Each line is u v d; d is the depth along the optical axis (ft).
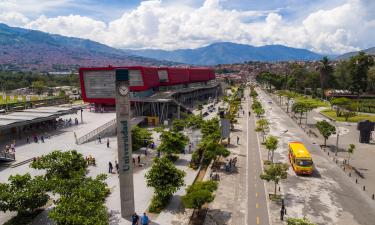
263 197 137.59
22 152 198.18
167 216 116.98
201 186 120.47
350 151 190.60
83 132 255.91
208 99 556.51
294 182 157.58
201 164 181.98
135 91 345.92
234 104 440.04
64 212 88.99
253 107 426.10
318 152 218.18
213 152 175.83
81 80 357.20
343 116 365.81
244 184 152.87
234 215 119.75
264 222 114.73
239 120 358.84
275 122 346.13
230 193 141.38
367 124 245.04
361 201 135.44
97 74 351.05
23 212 113.19
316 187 150.92
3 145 214.48
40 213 115.55
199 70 585.63
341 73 628.69
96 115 334.24
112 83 348.79
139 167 173.68
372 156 208.23
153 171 128.88
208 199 112.78
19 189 107.55
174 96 412.36
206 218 116.78
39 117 241.96
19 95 534.37
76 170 129.70
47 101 436.76
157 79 384.88
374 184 156.35
